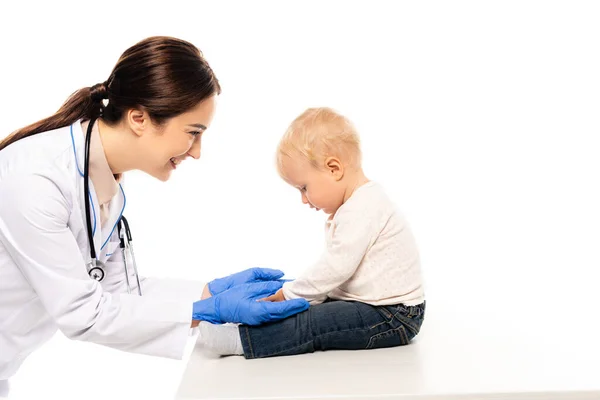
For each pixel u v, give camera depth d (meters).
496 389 1.28
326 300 1.61
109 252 1.75
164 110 1.45
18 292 1.52
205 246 3.01
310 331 1.48
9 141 1.57
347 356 1.47
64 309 1.45
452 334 1.61
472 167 3.15
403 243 1.52
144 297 1.52
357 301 1.53
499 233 3.15
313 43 2.97
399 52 3.03
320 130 1.53
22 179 1.44
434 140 3.13
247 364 1.44
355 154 1.56
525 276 2.57
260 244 3.03
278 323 1.49
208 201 3.01
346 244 1.49
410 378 1.34
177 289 1.80
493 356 1.46
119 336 1.46
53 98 2.71
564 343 1.54
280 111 2.98
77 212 1.52
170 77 1.44
